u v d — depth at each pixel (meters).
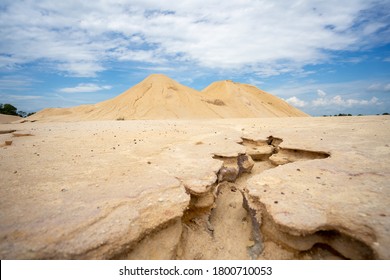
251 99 60.50
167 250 3.84
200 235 4.78
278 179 5.37
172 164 6.59
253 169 8.95
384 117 16.55
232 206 6.02
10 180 5.29
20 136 11.82
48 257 3.03
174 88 52.88
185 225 4.85
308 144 8.60
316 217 3.84
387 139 8.74
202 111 47.25
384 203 4.07
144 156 7.47
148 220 3.89
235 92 60.22
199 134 12.21
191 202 5.16
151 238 3.86
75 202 4.22
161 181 5.21
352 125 13.24
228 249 4.45
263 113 55.22
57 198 4.38
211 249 4.45
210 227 5.08
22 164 6.55
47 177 5.48
